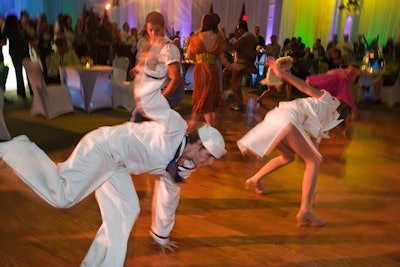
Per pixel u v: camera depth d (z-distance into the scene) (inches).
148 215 110.0
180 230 103.3
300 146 102.5
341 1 523.5
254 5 484.4
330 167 161.5
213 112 191.5
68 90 227.8
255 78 379.6
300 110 103.0
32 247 91.3
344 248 99.0
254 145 103.9
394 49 372.2
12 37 256.8
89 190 67.4
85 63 253.3
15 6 362.0
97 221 105.3
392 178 151.8
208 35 177.0
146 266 86.4
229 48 329.7
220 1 463.2
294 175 149.5
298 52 369.1
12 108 236.1
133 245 94.3
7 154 64.1
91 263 70.1
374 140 208.1
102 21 363.9
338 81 109.7
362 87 329.4
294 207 121.4
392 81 329.7
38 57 292.7
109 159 68.1
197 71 182.4
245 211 116.8
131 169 71.7
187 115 243.1
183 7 450.9
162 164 69.5
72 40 319.6
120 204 69.5
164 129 67.4
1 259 85.8
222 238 100.5
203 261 89.7
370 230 109.3
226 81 323.0
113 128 71.2
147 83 64.7
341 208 122.9
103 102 247.8
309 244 100.1
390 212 121.6
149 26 109.0
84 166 65.7
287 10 508.1
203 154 69.0
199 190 130.3
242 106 266.8
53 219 105.1
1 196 115.0
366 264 92.2
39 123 203.6
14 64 262.7
